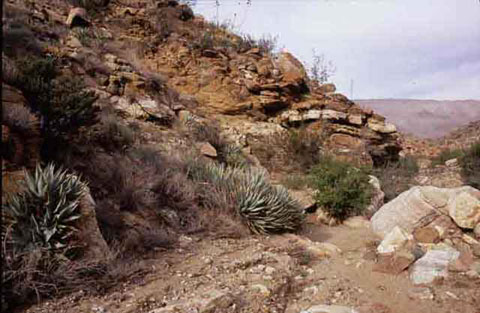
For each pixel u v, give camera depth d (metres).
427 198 6.01
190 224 6.08
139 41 13.98
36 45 8.97
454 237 5.47
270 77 14.87
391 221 6.34
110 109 9.30
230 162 10.68
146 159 7.71
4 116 4.70
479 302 3.58
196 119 11.74
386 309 3.51
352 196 8.47
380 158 14.66
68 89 6.04
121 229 4.93
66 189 4.09
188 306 3.25
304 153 12.48
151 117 10.41
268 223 6.69
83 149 6.25
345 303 3.69
